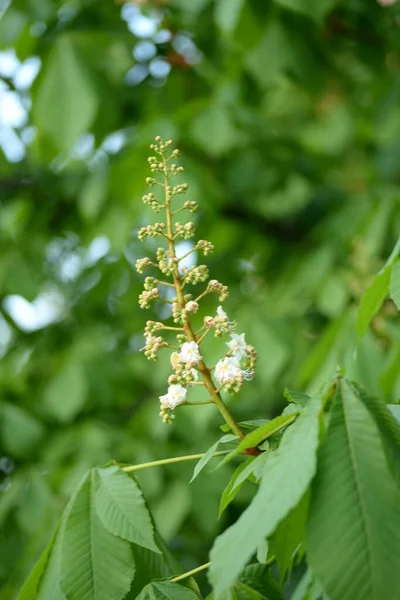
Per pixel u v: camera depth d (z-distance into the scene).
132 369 5.11
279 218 4.92
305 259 4.51
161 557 1.70
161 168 1.74
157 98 4.89
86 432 4.79
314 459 1.19
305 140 5.05
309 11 3.78
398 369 2.63
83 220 5.42
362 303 1.86
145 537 1.55
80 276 5.82
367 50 4.98
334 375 1.38
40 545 4.35
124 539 1.59
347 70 5.29
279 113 6.14
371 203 4.32
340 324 3.32
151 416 4.81
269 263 4.97
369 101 5.62
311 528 1.23
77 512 1.63
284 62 4.40
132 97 4.83
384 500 1.23
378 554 1.20
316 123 5.67
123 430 4.86
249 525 1.18
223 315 1.62
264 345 4.23
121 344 5.72
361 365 3.24
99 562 1.57
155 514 4.38
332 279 4.27
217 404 1.59
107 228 4.63
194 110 4.28
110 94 4.47
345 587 1.19
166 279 5.43
